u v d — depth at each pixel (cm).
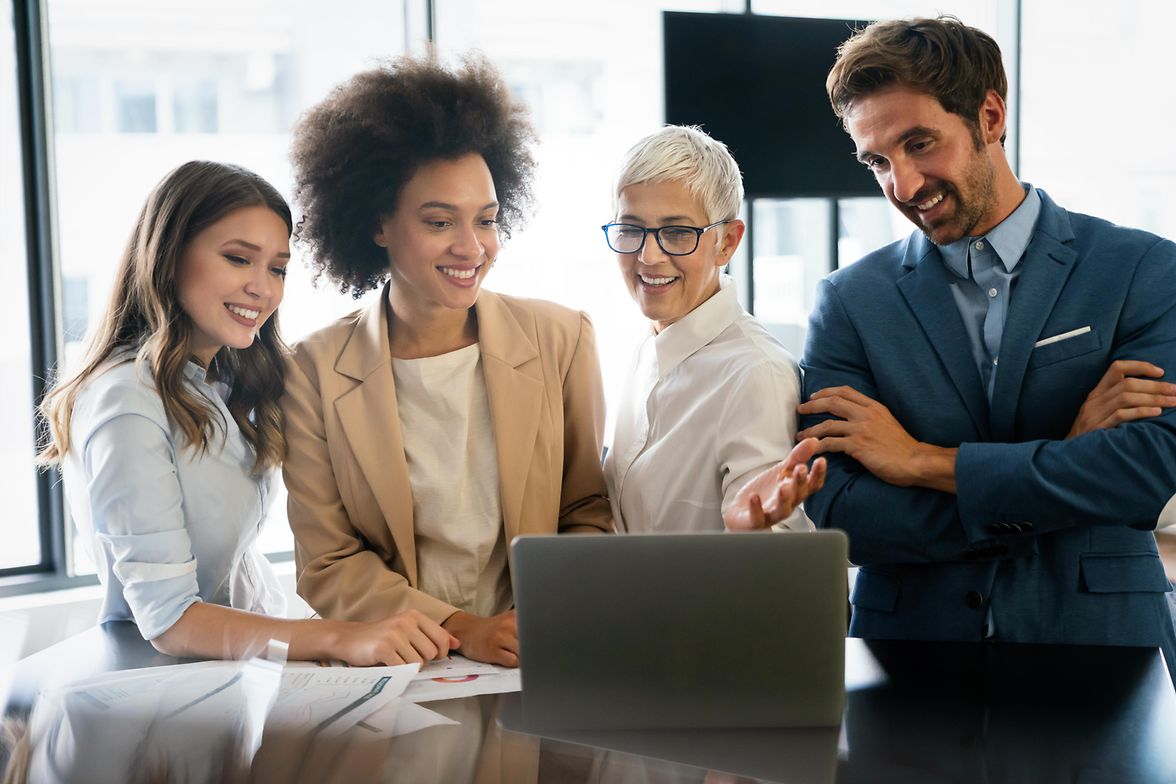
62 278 386
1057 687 145
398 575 184
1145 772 117
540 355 196
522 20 438
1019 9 489
